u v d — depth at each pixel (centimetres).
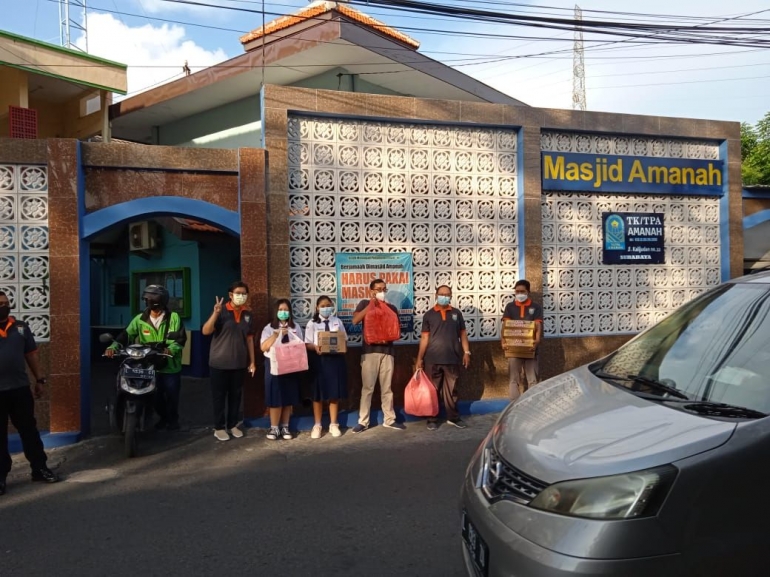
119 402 687
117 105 1356
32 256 737
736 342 336
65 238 735
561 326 928
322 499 537
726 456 253
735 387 307
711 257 998
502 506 285
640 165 951
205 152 782
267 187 799
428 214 871
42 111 1343
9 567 411
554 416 321
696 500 249
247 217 788
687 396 317
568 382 376
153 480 596
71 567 411
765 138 2097
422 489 560
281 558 421
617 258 950
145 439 742
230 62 1170
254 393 789
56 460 668
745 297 366
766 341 321
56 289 731
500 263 899
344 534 460
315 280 826
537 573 254
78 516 503
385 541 447
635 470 256
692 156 992
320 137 831
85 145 746
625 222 955
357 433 771
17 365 573
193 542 448
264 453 686
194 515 502
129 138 1585
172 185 776
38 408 729
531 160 900
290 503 528
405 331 852
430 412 762
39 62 1106
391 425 791
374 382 783
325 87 1202
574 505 259
